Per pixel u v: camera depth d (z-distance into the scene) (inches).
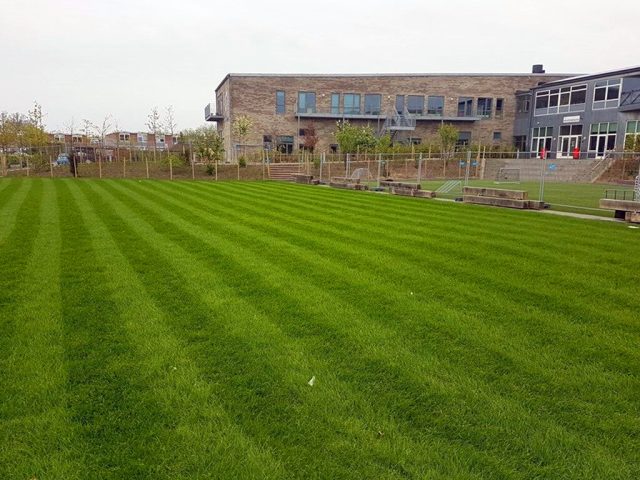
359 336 167.6
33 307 195.2
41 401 125.6
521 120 1812.3
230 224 406.0
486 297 212.1
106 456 104.3
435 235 363.6
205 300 204.2
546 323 181.3
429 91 1811.0
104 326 175.3
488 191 601.6
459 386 134.3
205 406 123.5
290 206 540.1
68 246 311.1
